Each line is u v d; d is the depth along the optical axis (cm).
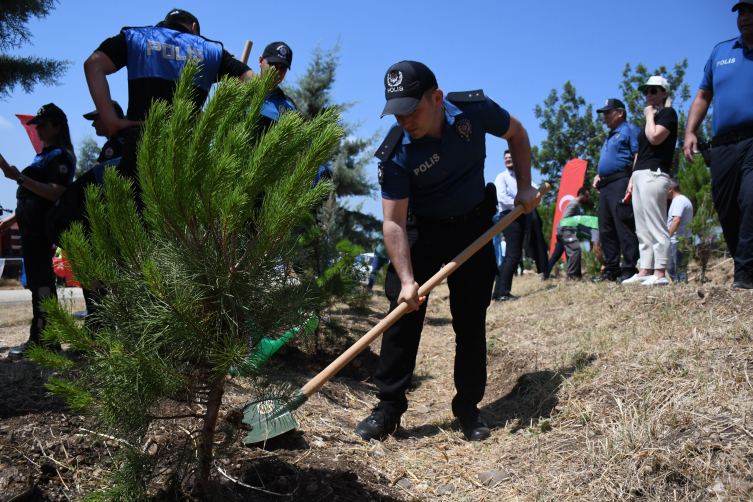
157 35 276
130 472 162
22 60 522
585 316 437
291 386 179
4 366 263
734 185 391
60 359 152
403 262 263
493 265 291
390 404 288
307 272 208
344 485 219
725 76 386
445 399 374
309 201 156
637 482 201
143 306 161
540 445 255
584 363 329
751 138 373
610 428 245
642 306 400
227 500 193
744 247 376
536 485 222
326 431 283
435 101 253
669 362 278
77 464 195
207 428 174
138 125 265
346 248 400
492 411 329
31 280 338
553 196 2728
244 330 169
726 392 234
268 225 157
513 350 409
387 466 254
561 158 2752
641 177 480
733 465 191
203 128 146
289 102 338
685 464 199
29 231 335
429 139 261
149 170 149
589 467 220
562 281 762
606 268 603
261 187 161
